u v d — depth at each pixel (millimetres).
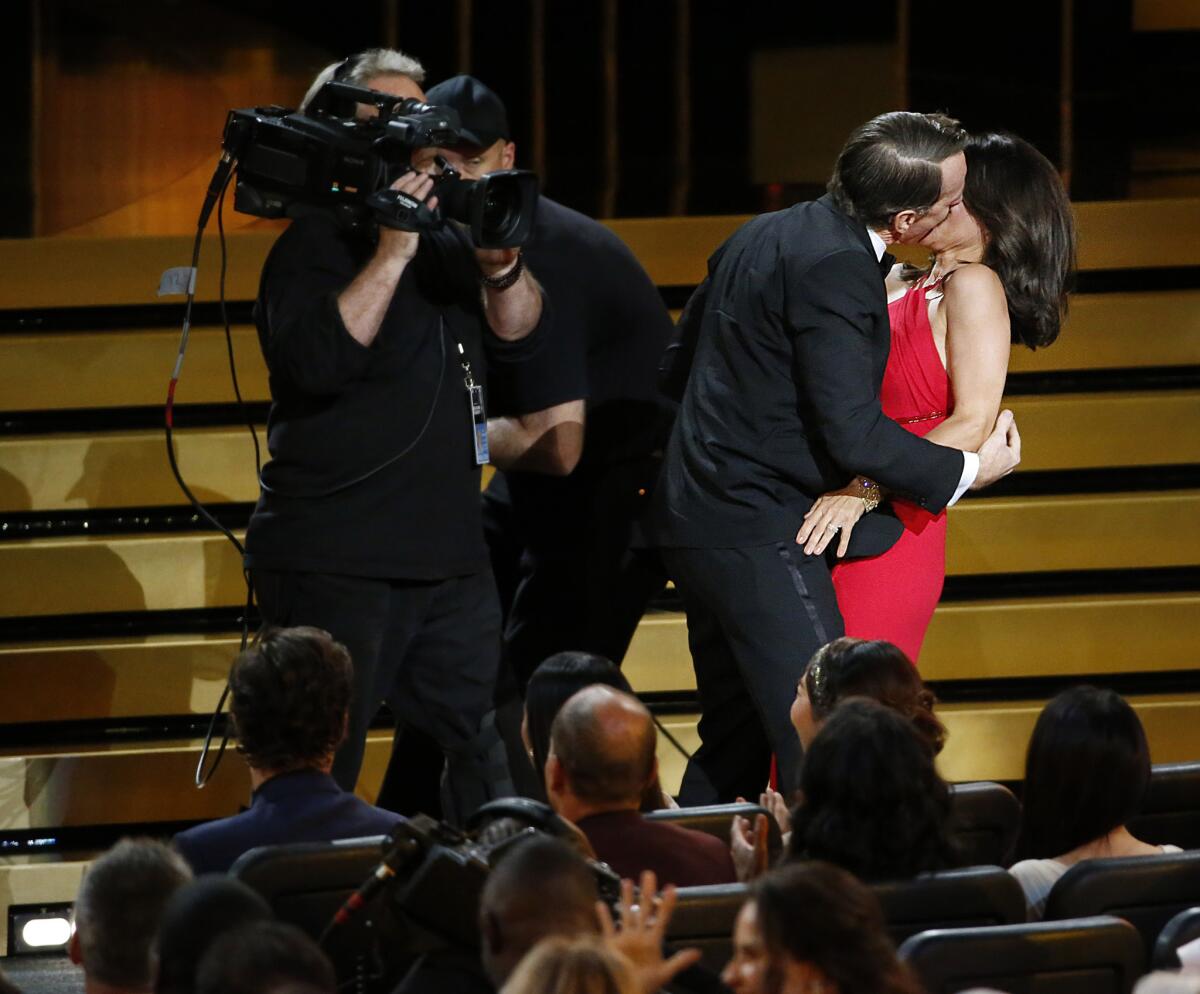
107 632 18562
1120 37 30484
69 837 17438
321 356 12836
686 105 27938
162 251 20250
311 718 11031
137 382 19453
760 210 22172
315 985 7012
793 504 14203
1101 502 19406
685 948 9148
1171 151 24750
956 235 15000
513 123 27031
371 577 13336
